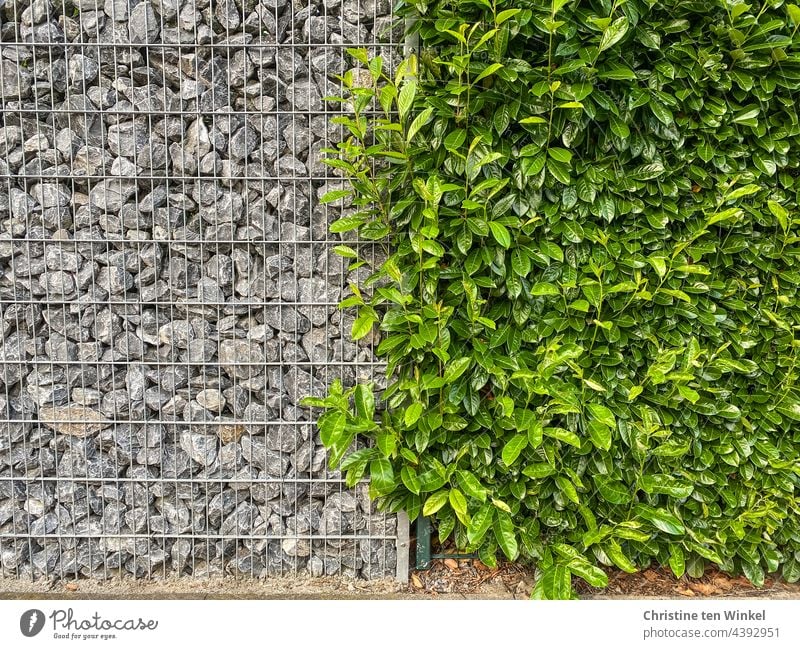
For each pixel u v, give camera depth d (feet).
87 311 7.73
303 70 7.52
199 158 7.54
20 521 7.88
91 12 7.47
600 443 6.60
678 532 6.80
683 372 6.87
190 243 7.67
